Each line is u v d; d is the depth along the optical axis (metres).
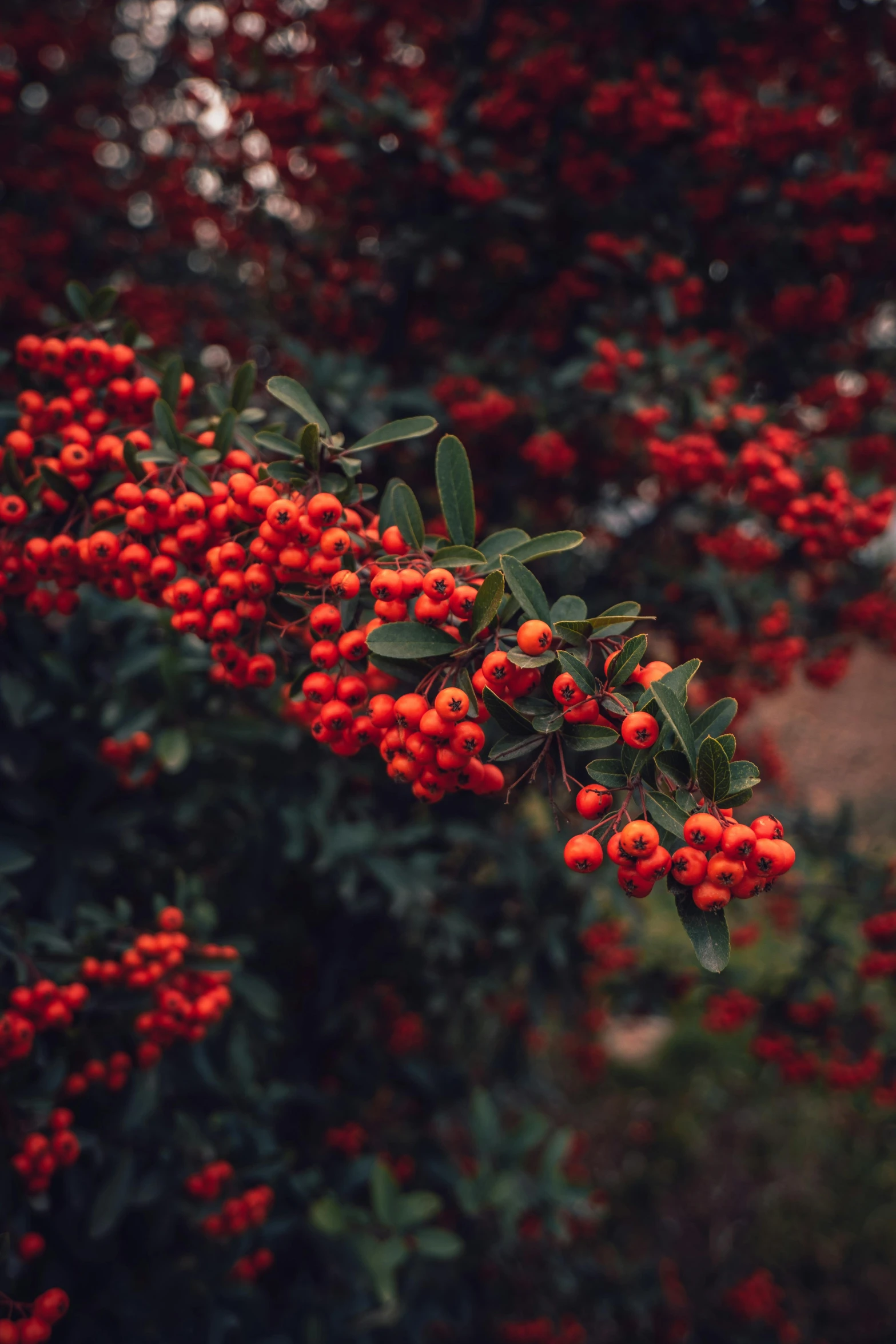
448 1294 3.41
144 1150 2.34
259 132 3.14
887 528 2.43
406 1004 3.80
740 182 3.13
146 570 1.46
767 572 3.26
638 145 3.04
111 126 4.23
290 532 1.29
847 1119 5.59
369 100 2.97
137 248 4.02
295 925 3.56
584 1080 5.79
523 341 3.29
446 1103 3.62
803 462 2.58
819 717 10.20
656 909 6.40
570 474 3.64
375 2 3.07
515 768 2.22
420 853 3.01
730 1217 5.02
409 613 1.40
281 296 3.70
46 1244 2.34
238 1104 2.57
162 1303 2.38
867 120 3.23
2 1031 1.75
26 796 2.36
